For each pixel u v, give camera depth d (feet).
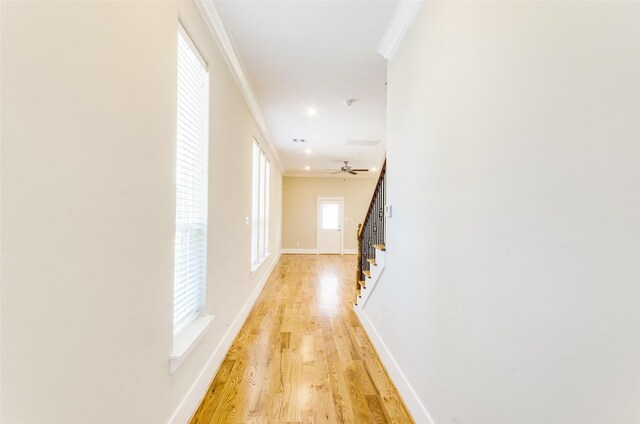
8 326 2.27
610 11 2.18
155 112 4.47
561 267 2.60
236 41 8.34
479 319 3.84
